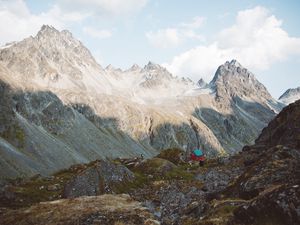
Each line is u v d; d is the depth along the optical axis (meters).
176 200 44.75
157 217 35.38
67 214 36.22
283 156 41.34
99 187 51.34
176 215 35.56
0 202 46.38
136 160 85.00
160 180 63.44
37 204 41.97
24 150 182.50
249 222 23.27
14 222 36.34
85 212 36.41
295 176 31.36
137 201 43.34
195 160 96.00
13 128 196.25
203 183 58.81
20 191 51.12
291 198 21.45
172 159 95.19
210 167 80.69
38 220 35.66
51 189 54.72
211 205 30.89
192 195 47.44
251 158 76.31
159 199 46.75
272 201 22.23
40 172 158.75
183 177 68.12
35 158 179.62
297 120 78.81
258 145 90.62
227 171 68.69
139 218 33.69
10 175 134.25
